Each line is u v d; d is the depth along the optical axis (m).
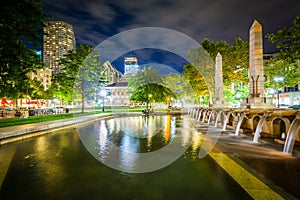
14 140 11.08
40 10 12.51
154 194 4.66
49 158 7.67
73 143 10.47
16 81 13.31
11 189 4.97
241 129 11.87
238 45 33.69
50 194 4.71
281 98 53.38
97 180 5.49
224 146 9.02
